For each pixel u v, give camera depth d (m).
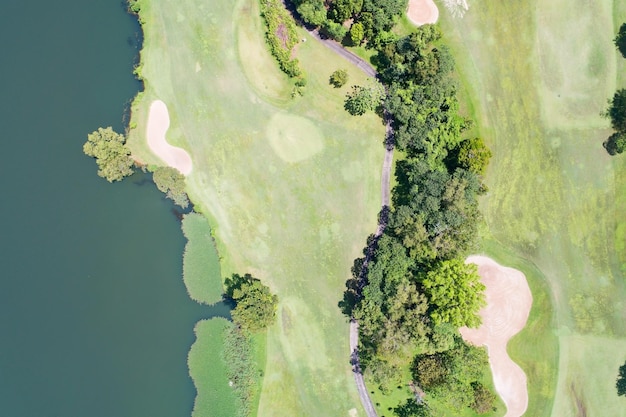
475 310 72.56
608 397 80.56
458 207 74.69
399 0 81.06
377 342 77.25
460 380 78.69
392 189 84.25
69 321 89.44
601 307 81.12
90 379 88.81
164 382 87.81
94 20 91.69
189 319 88.00
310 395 84.75
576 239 81.75
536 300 81.88
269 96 87.00
